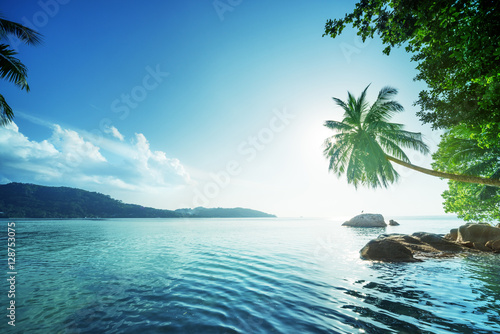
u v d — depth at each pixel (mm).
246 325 5039
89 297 6977
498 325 4938
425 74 8969
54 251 16469
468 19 5023
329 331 4727
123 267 11156
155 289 7719
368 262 11953
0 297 7000
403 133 16766
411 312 5672
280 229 44781
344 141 18141
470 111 8117
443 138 17250
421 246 15648
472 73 5902
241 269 10578
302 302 6418
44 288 7867
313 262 12070
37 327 5051
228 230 41844
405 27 6207
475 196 19078
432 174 11961
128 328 4965
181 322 5234
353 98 17891
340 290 7461
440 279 8672
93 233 33875
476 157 16672
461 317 5363
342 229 44594
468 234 17891
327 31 7070
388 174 15977
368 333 4629
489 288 7555
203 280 8789
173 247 18484
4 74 12969
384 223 53812
